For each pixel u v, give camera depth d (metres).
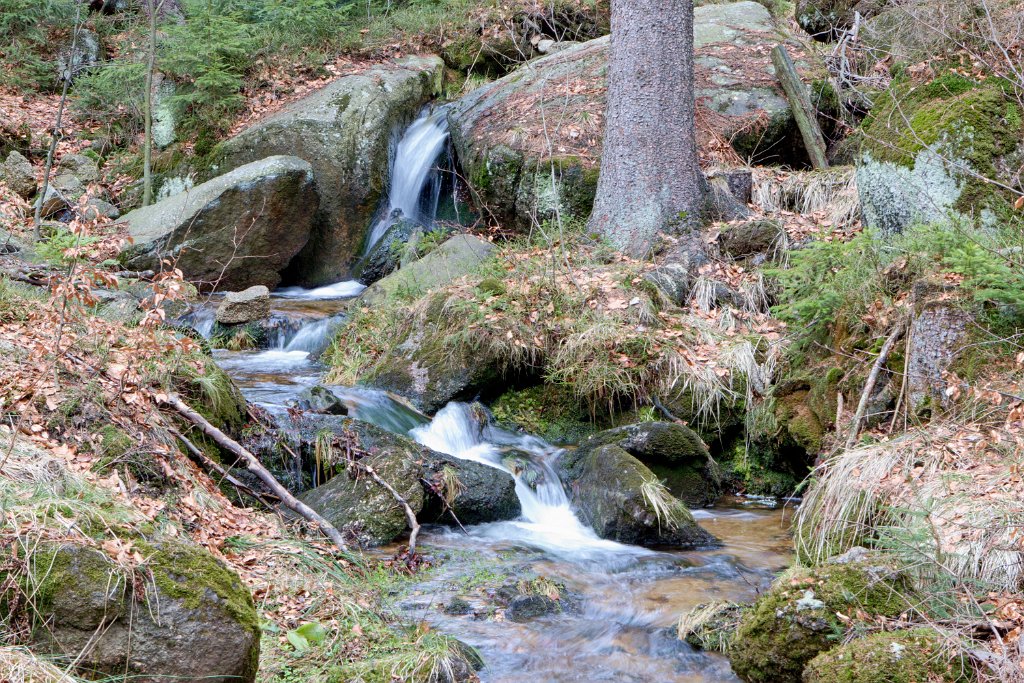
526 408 7.73
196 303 9.98
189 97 12.91
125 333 5.80
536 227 10.16
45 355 5.10
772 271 7.49
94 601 2.93
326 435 6.14
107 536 3.16
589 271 8.44
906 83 7.80
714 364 7.49
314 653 4.00
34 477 3.85
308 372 8.51
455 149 12.53
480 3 14.80
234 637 3.09
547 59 12.66
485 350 7.64
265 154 12.42
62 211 11.74
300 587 4.54
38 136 13.22
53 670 2.81
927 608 3.95
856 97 11.44
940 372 5.75
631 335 7.63
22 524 3.10
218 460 5.62
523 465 6.80
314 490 5.84
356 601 4.60
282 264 11.62
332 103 12.50
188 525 4.67
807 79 11.25
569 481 6.80
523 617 4.77
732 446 7.35
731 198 9.58
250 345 9.42
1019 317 5.60
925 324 5.88
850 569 4.11
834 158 10.87
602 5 14.41
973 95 7.13
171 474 4.92
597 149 10.60
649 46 9.22
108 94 13.56
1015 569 4.03
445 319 8.01
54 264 7.20
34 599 2.91
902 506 4.75
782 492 7.11
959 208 6.94
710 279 8.45
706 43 12.20
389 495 5.72
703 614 4.63
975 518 4.34
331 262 12.25
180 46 13.05
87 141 13.45
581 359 7.57
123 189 12.78
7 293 5.89
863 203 7.84
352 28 14.54
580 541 5.98
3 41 14.20
